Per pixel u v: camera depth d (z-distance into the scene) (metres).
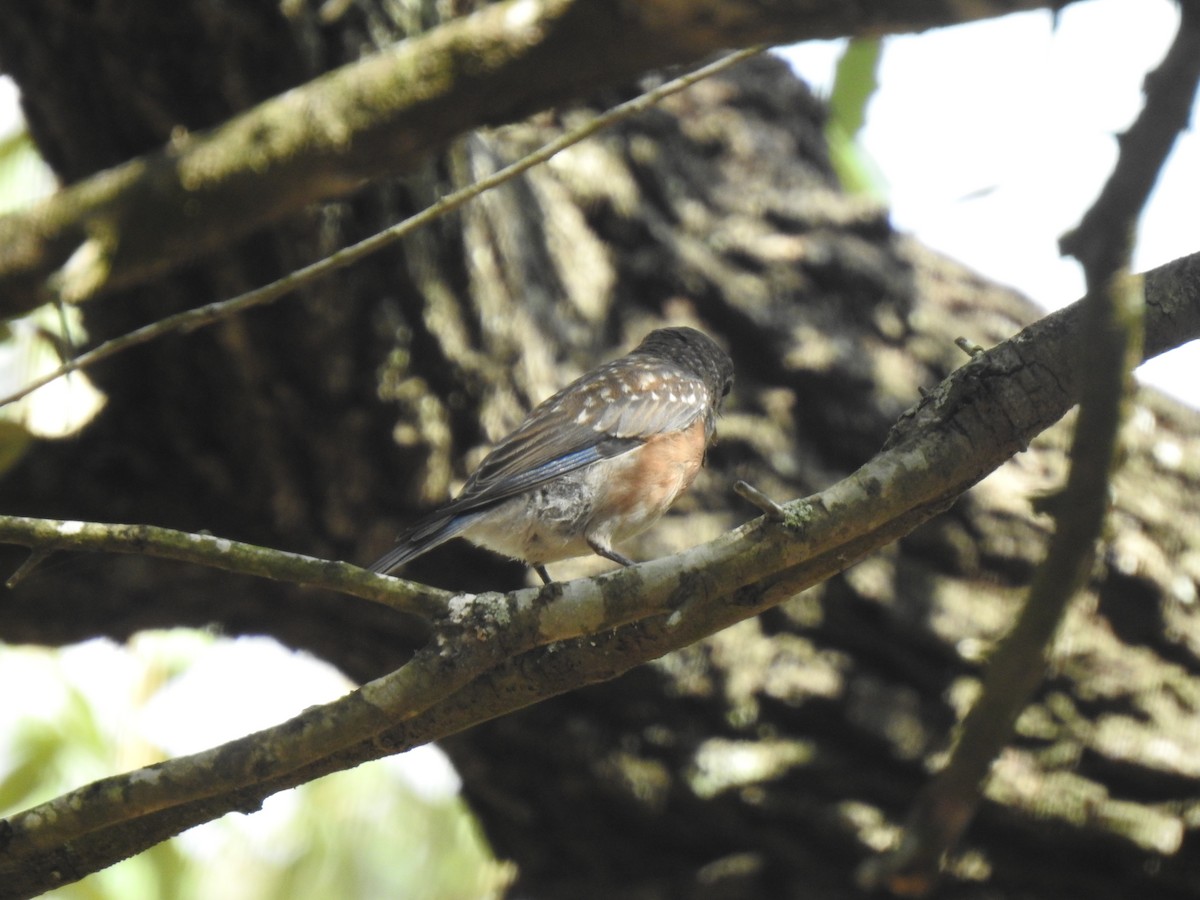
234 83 9.93
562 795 11.89
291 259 10.07
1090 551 4.80
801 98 13.88
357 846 14.01
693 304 12.42
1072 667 11.21
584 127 6.95
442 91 6.52
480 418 11.06
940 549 11.59
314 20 9.84
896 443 5.93
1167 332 5.80
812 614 11.46
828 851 11.41
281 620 11.95
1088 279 4.49
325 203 9.91
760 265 12.53
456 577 11.66
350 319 10.49
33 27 9.70
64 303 7.68
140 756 12.47
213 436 11.20
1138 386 11.44
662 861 12.05
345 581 6.12
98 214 7.32
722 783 11.29
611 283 12.34
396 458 11.13
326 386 10.77
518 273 11.25
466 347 10.88
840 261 12.54
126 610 11.59
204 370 10.74
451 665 6.00
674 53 5.61
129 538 6.18
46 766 12.09
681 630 6.03
